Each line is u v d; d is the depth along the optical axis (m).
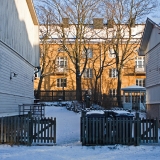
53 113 26.83
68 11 36.47
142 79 46.06
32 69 26.62
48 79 45.69
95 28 44.50
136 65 45.44
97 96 35.09
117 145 11.40
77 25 36.72
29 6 24.11
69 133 15.44
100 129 11.60
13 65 18.67
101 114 12.40
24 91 22.58
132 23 36.81
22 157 9.48
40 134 12.00
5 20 16.31
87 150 10.64
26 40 23.20
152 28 20.23
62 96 42.03
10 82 17.92
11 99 18.28
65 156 9.68
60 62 45.78
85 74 45.62
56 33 42.41
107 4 36.56
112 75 45.88
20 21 20.70
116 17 36.59
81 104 30.55
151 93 20.89
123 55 37.31
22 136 11.78
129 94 38.66
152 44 20.42
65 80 45.84
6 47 16.69
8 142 11.83
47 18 38.59
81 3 36.19
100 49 43.88
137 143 11.51
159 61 18.42
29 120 11.81
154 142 11.74
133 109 34.09
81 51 40.50
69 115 24.73
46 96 42.03
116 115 12.57
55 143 11.80
